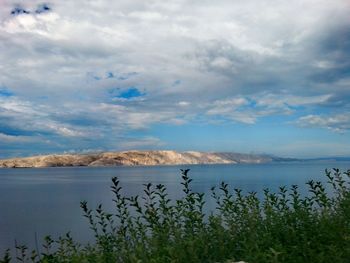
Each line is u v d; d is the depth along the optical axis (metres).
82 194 126.31
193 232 8.79
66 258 8.76
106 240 9.23
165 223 8.91
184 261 7.39
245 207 9.48
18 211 83.19
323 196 9.84
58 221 64.88
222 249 7.91
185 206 9.36
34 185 188.25
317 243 7.80
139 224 9.06
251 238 8.20
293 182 125.25
